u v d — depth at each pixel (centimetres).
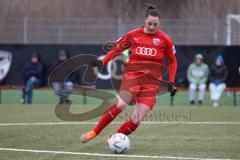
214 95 6506
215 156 3030
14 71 7050
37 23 9312
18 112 5559
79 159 2919
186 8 10725
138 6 10675
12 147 3334
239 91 6981
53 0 10788
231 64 6694
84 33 8100
